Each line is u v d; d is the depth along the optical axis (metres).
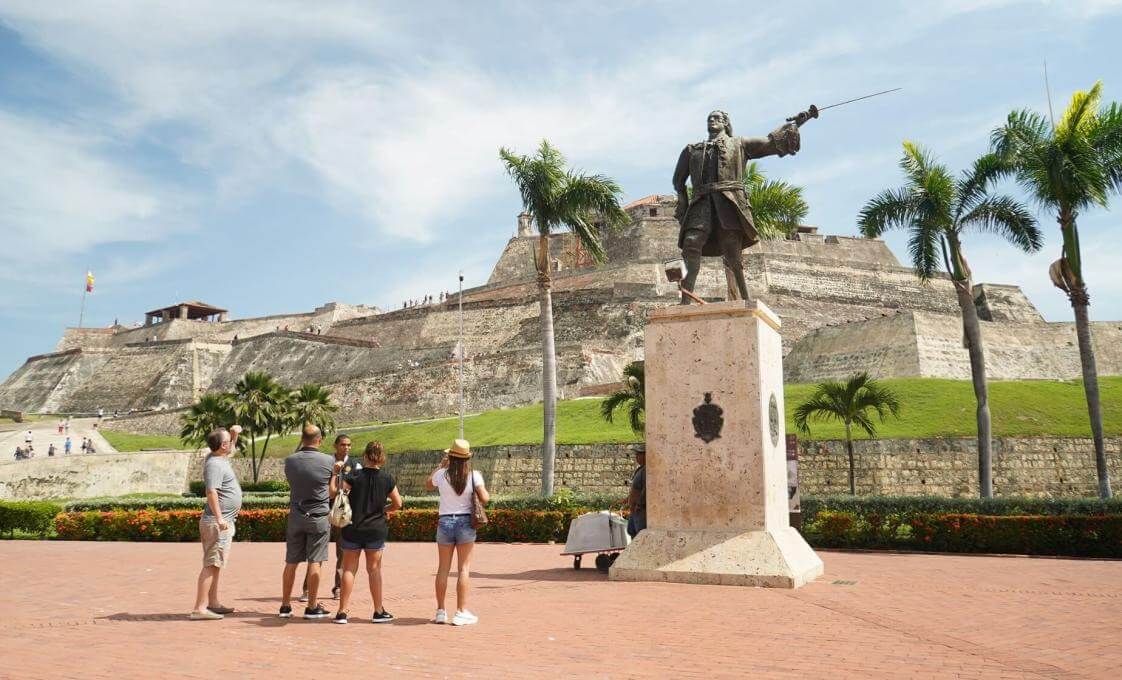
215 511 9.75
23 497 55.72
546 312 28.52
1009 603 10.73
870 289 93.12
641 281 90.56
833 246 100.50
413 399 77.69
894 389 46.91
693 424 12.80
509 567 16.00
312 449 9.80
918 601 10.78
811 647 7.58
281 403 50.03
